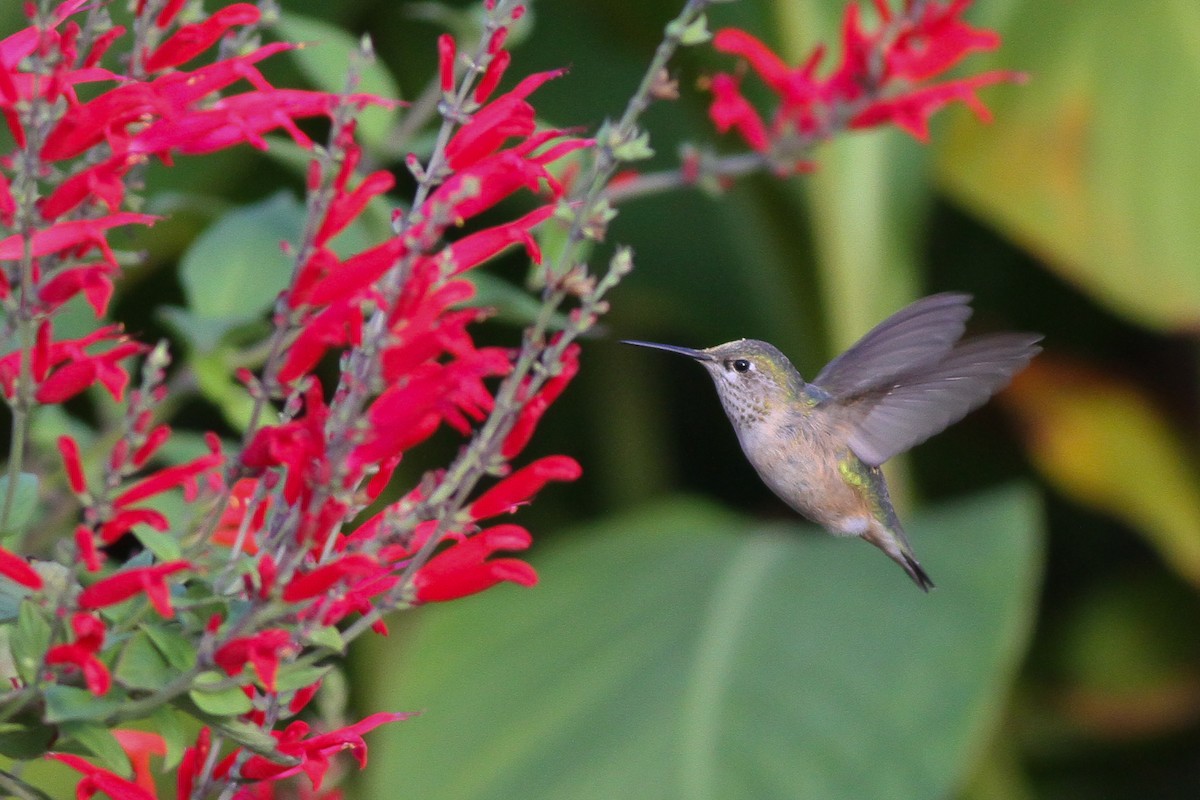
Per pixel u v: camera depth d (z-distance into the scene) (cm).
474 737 346
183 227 353
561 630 348
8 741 327
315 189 327
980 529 349
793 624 347
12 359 328
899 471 354
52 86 326
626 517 352
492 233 328
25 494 328
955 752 344
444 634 349
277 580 325
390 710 347
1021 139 355
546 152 328
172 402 341
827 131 344
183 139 328
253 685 329
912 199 355
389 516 327
